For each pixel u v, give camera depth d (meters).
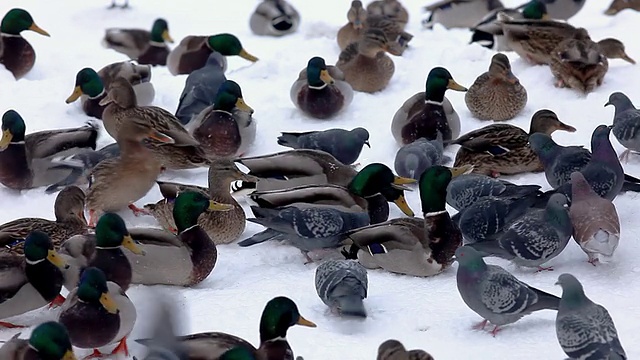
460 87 16.81
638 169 15.77
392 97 19.27
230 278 13.07
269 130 17.88
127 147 14.71
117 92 16.67
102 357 11.02
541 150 14.98
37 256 11.45
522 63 20.34
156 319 10.22
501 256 12.55
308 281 12.81
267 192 13.72
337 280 11.44
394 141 17.31
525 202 13.34
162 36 23.48
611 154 13.96
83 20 25.62
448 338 11.12
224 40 21.12
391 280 12.84
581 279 12.56
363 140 16.30
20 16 20.12
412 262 12.77
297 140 16.36
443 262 12.80
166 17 26.23
